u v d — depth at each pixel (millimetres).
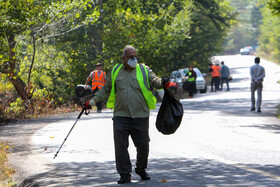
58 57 43344
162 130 11906
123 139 11945
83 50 43719
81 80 43812
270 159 15273
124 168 11969
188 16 57562
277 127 23875
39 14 32656
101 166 14406
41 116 32844
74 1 36875
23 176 13172
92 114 31500
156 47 52250
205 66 82688
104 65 45219
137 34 50281
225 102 40469
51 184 12109
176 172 13289
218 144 18484
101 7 46469
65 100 41281
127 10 48750
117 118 11953
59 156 16219
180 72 60938
